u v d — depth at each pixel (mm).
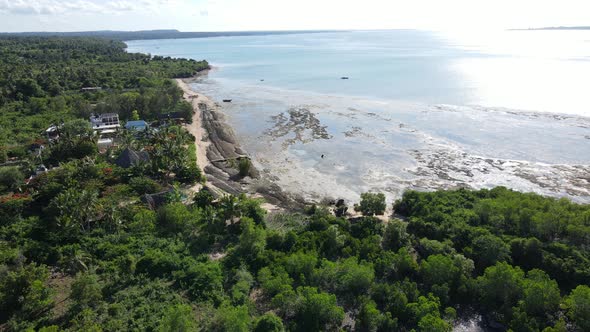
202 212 67812
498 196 69938
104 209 65688
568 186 79875
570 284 50719
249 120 134375
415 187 82812
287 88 191000
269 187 83625
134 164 85062
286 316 47031
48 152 92750
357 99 159000
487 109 134125
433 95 158375
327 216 67125
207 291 49844
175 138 101562
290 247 59031
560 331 40000
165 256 55469
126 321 44750
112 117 121375
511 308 45375
